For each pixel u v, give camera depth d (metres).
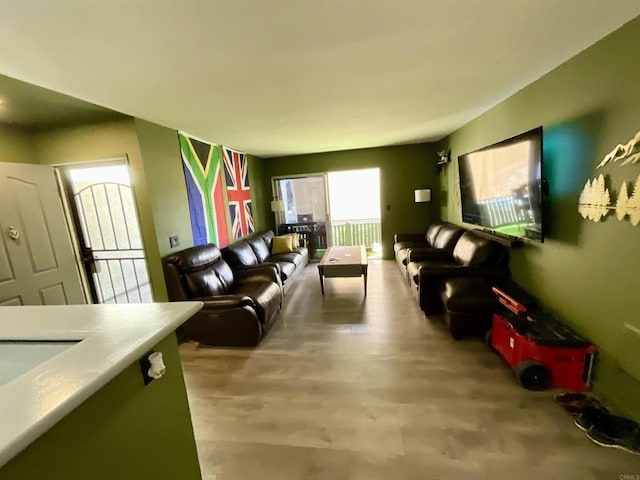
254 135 3.83
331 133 4.04
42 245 2.75
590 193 1.89
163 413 1.10
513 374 2.20
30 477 0.64
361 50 1.69
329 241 6.31
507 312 2.42
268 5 1.22
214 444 1.73
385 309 3.56
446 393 2.04
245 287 3.44
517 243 2.76
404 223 5.89
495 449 1.58
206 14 1.25
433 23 1.45
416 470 1.49
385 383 2.19
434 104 2.93
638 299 1.61
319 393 2.13
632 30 1.53
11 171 2.53
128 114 2.64
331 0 1.21
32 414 0.62
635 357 1.64
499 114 3.04
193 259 3.17
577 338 1.98
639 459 1.47
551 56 1.95
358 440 1.70
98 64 1.64
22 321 1.14
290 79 2.04
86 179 3.38
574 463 1.48
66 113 2.53
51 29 1.28
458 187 4.46
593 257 1.90
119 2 1.12
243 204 5.13
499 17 1.43
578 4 1.36
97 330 1.03
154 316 1.13
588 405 1.81
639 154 1.54
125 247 3.48
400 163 5.71
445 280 3.03
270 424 1.86
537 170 2.20
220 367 2.54
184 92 2.15
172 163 3.25
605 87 1.73
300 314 3.58
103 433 0.84
